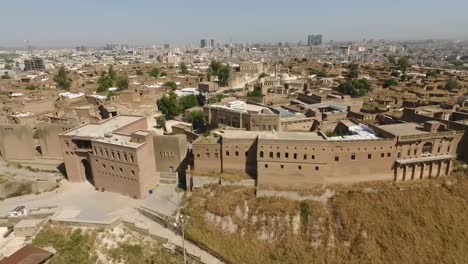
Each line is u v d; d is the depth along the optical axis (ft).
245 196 225.35
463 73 642.22
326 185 223.71
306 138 226.17
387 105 372.38
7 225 225.97
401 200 216.13
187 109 433.48
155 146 262.06
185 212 221.05
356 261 195.31
